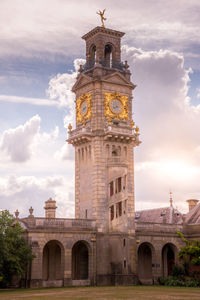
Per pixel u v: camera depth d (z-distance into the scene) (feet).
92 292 209.46
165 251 318.86
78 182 301.84
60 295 194.80
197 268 294.87
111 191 292.20
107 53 323.98
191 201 365.81
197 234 309.01
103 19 311.68
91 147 293.84
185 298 176.04
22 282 256.11
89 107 299.38
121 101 303.48
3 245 232.12
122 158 295.89
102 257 277.85
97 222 281.13
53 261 288.51
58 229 267.80
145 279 292.61
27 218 264.11
